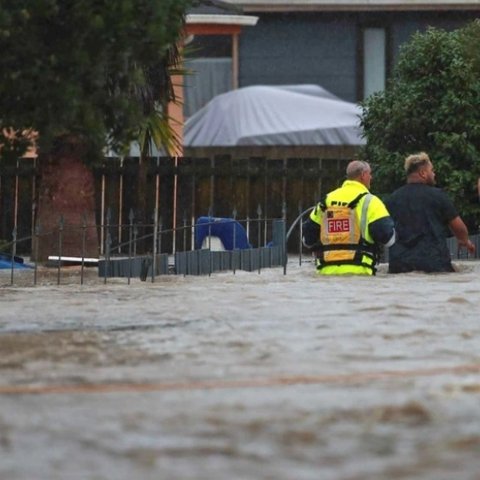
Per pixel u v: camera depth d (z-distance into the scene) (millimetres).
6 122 51188
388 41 135750
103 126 52969
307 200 95812
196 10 122375
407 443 22359
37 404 25953
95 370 30000
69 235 72688
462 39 86625
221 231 74562
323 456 21438
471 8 133625
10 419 24562
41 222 73062
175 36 53312
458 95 85125
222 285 52531
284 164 95625
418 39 86750
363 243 60719
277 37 136250
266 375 29188
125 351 32938
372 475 20109
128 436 23062
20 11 48500
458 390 27094
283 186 95625
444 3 133750
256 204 95750
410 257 63062
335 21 136000
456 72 84875
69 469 20766
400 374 29188
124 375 29281
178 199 94875
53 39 50281
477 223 84562
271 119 122688
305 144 121750
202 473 20344
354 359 31484
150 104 80188
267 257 68000
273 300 45531
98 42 50562
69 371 29875
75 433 23359
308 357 31812
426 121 85812
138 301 45594
